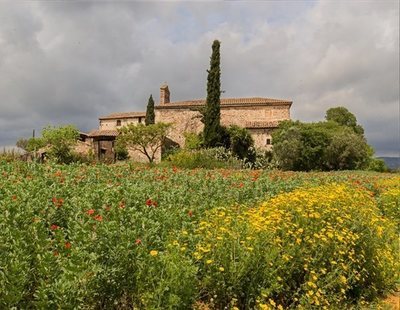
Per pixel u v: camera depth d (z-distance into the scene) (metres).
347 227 6.41
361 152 43.53
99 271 4.04
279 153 42.16
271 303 4.86
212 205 8.11
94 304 4.21
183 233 5.21
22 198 6.39
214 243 4.99
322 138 43.03
